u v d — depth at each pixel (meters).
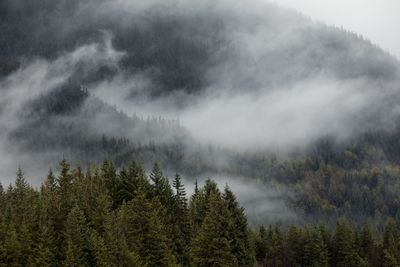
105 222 78.69
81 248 70.50
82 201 91.25
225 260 71.94
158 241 73.25
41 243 70.00
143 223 75.19
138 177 105.00
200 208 99.69
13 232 69.38
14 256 68.56
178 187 103.19
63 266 67.94
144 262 71.75
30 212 82.75
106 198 92.56
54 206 84.38
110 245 67.69
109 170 111.31
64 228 78.94
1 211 88.56
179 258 81.88
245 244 83.12
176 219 95.19
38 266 67.56
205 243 73.19
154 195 99.00
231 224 76.31
